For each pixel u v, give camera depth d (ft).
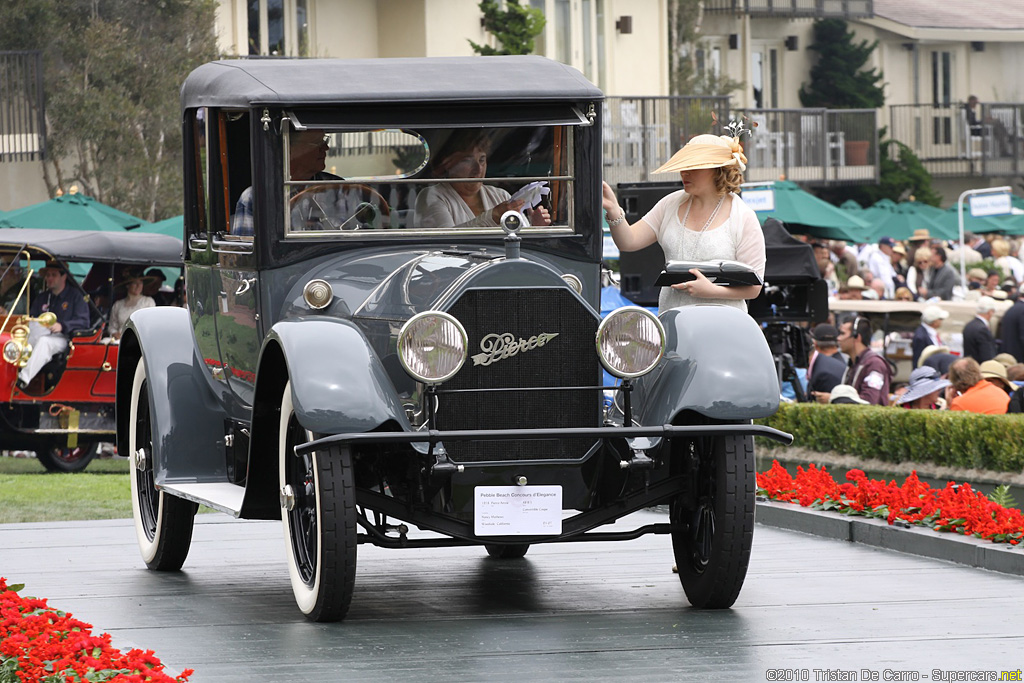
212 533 79.41
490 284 52.54
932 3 372.38
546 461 53.16
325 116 57.88
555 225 60.08
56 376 119.65
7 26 184.34
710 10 312.09
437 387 52.06
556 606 57.72
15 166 192.24
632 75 256.52
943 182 352.90
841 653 48.55
